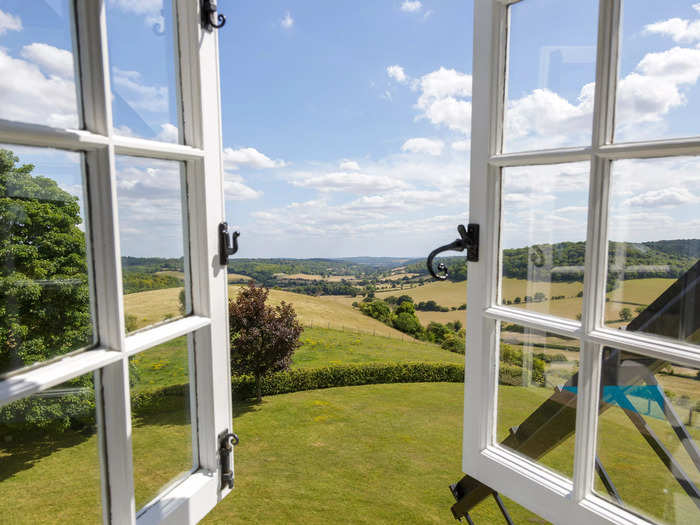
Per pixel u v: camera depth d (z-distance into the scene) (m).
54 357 0.64
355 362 14.34
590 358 0.90
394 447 8.12
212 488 1.02
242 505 5.84
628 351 0.84
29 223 0.60
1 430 0.57
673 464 0.81
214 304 1.01
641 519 0.86
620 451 0.88
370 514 5.60
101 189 0.70
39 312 0.61
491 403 1.16
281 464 7.35
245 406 10.30
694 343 0.76
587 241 0.88
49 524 0.64
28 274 0.60
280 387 11.16
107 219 0.71
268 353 9.81
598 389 0.90
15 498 0.59
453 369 12.48
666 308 0.79
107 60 0.70
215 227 1.00
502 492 1.11
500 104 1.06
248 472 7.00
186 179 0.95
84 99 0.67
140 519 0.83
